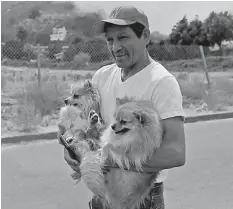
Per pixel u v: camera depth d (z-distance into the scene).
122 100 3.11
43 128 10.20
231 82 15.52
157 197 3.04
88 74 14.48
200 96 14.00
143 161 2.83
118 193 3.06
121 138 2.99
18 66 14.71
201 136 9.86
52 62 15.51
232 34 28.77
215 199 5.83
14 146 8.89
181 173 6.99
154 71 2.91
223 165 7.38
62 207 5.66
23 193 6.16
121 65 2.95
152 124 2.81
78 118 3.71
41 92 11.61
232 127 10.96
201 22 29.25
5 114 10.67
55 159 7.93
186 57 17.80
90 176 3.07
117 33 2.85
